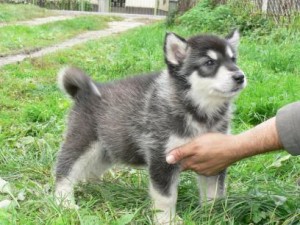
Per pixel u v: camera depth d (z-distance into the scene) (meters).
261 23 3.36
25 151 1.25
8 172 1.14
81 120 1.05
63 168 1.04
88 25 4.66
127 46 3.07
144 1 7.34
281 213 0.89
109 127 1.01
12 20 4.71
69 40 3.75
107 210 0.93
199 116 0.93
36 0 6.59
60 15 5.63
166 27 4.18
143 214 0.92
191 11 3.93
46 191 1.02
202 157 0.86
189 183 1.06
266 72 2.16
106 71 2.25
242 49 2.67
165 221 0.90
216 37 0.99
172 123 0.91
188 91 0.93
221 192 0.96
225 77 0.92
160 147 0.92
